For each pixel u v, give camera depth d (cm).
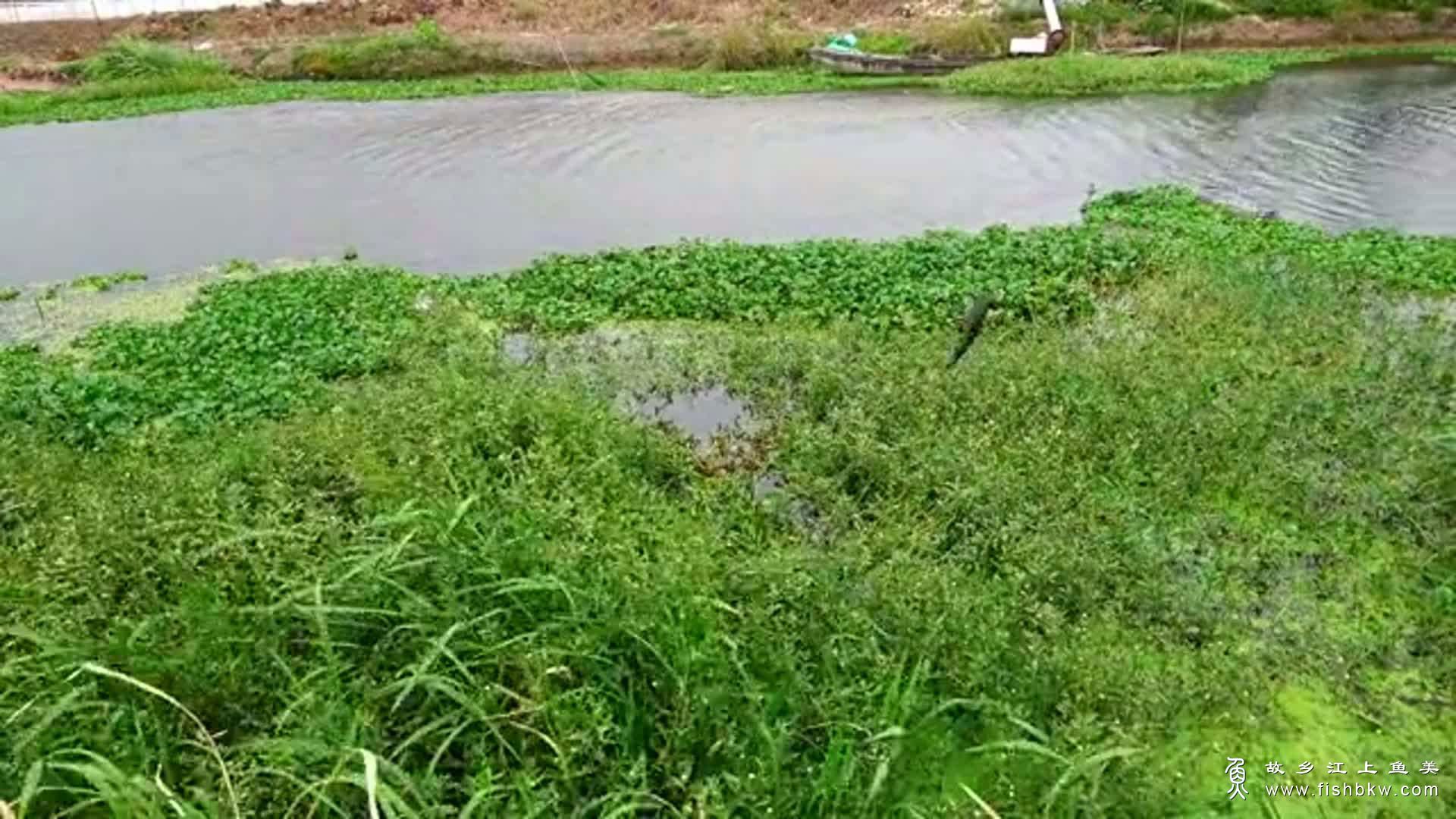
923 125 1931
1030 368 830
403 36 2461
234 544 548
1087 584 581
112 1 2703
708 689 459
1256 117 1892
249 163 1795
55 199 1627
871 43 2400
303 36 2562
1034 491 667
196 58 2384
